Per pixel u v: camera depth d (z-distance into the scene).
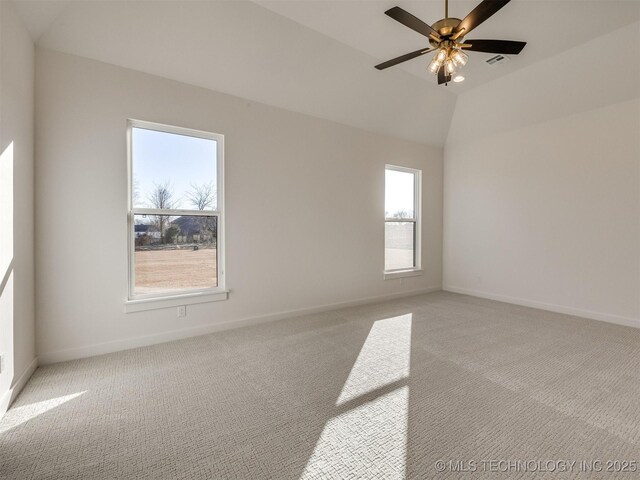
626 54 3.18
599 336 3.17
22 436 1.64
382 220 4.76
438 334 3.24
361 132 4.48
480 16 2.14
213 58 3.01
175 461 1.47
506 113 4.43
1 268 1.83
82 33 2.50
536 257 4.32
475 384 2.20
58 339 2.56
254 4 2.75
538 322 3.65
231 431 1.69
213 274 3.38
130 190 2.90
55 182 2.52
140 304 2.89
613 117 3.58
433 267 5.48
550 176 4.15
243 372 2.39
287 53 3.22
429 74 4.01
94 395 2.05
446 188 5.49
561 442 1.60
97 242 2.70
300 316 3.92
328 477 1.38
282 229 3.77
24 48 2.20
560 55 3.51
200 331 3.23
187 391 2.11
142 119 2.87
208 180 3.32
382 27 3.08
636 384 2.19
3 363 1.86
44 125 2.47
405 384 2.20
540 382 2.22
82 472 1.40
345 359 2.63
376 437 1.64
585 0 2.70
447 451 1.54
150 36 2.69
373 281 4.68
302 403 1.97
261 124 3.57
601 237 3.72
